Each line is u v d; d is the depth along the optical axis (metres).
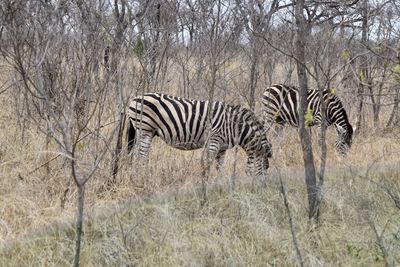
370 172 8.41
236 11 8.69
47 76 7.48
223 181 7.97
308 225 6.35
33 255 5.87
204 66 11.69
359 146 11.95
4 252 6.00
